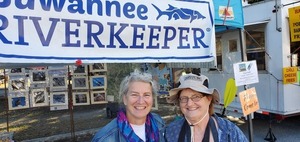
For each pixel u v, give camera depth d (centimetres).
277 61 571
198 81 190
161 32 286
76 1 246
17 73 573
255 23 609
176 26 294
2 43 221
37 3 232
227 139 179
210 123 184
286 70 550
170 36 291
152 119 206
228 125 186
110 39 261
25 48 229
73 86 585
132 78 195
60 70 588
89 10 251
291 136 589
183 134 186
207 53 314
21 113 967
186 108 189
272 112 581
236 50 650
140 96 190
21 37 227
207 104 190
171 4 290
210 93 186
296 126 673
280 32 562
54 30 239
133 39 272
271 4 578
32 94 582
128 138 183
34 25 231
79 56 249
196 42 307
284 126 675
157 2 281
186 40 301
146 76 198
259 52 615
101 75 594
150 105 196
